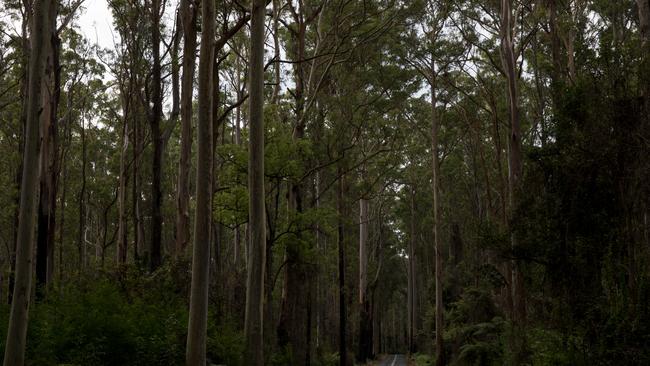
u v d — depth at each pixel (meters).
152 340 14.50
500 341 22.77
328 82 29.22
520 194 16.61
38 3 11.36
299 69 27.69
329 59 28.94
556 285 14.88
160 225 22.02
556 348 13.18
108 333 13.89
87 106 39.75
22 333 10.77
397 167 39.06
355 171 36.12
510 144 23.92
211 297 21.55
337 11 26.98
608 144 13.17
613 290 12.64
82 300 15.18
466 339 26.59
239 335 18.45
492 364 23.27
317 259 24.52
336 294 51.97
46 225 22.14
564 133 14.85
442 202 43.78
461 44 30.22
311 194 32.25
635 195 12.62
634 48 13.34
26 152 11.17
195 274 13.80
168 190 45.19
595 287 13.99
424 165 44.53
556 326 14.54
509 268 22.52
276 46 29.03
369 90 31.11
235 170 22.11
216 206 21.94
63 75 33.34
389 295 68.81
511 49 24.77
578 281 14.29
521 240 15.86
